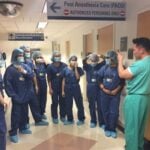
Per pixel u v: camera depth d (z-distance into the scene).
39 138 3.77
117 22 4.37
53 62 4.53
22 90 3.73
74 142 3.58
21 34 10.21
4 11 3.77
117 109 3.73
